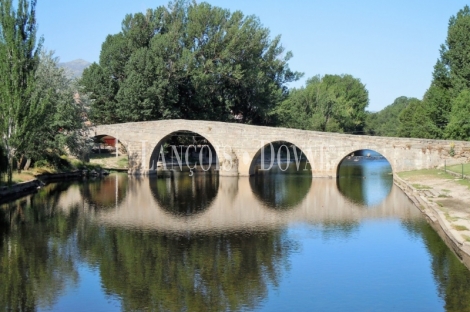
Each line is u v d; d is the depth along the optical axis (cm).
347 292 2208
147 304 2111
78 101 6388
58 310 2055
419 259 2634
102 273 2491
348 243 3003
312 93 10594
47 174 6244
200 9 7719
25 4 4653
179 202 4612
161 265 2612
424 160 5975
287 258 2717
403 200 4600
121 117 7538
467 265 2473
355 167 8925
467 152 5862
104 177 6731
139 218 3825
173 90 7438
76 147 6125
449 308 2014
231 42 7669
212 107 7925
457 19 7994
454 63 7588
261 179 6500
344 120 10850
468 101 6725
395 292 2192
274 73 8788
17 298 2177
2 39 4594
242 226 3522
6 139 4631
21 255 2803
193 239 3141
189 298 2158
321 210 4144
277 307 2058
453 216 3181
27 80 4631
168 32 7800
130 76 7281
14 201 4616
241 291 2244
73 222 3669
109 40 8638
